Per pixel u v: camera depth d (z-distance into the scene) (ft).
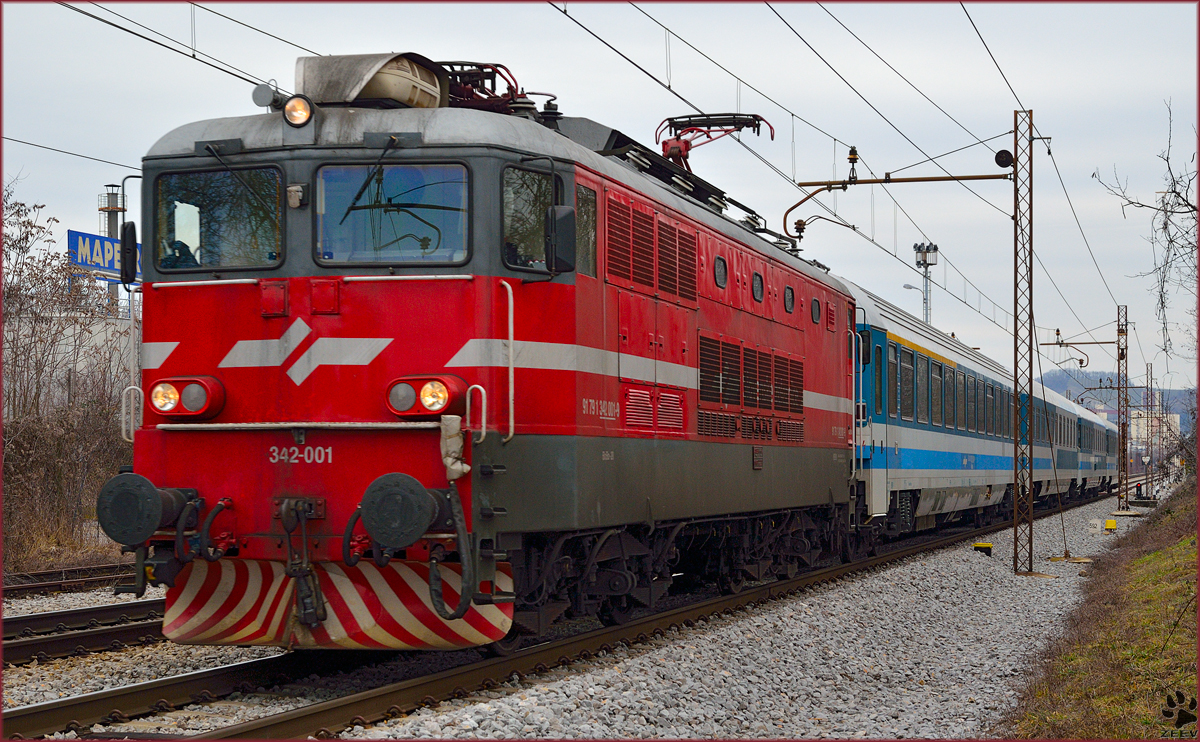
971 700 30.22
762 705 28.63
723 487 38.04
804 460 47.01
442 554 24.35
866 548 61.87
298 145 25.75
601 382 28.96
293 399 25.38
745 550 43.55
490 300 25.40
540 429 26.40
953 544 77.36
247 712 23.68
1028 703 28.94
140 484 24.26
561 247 25.21
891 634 41.11
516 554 27.04
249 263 25.99
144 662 29.76
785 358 44.88
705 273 36.88
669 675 28.96
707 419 36.70
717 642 33.86
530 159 26.43
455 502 23.99
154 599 42.75
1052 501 129.90
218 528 25.27
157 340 26.37
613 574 31.55
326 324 25.38
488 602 24.25
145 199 26.73
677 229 34.65
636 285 31.45
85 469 61.46
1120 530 102.22
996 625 45.80
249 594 26.02
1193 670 29.60
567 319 27.27
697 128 46.32
